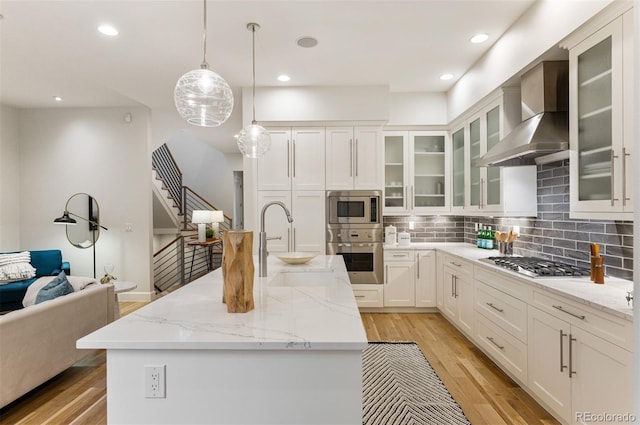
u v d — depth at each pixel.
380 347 3.29
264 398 1.17
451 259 3.79
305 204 4.30
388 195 4.57
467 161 3.92
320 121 4.21
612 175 1.83
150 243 5.02
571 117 2.18
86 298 2.88
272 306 1.53
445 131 4.51
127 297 5.00
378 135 4.30
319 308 1.50
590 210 2.00
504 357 2.62
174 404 1.17
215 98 1.88
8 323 2.18
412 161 4.52
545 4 2.36
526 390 2.44
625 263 2.18
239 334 1.19
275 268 2.50
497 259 3.02
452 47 3.19
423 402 2.34
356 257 4.31
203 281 2.12
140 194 5.00
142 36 2.92
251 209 4.29
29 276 4.20
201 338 1.16
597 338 1.69
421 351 3.20
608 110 1.90
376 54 3.33
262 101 4.18
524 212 3.11
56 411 2.31
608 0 1.82
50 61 3.39
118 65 3.52
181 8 2.52
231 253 1.44
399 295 4.33
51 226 5.02
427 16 2.67
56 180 5.01
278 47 3.16
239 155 9.48
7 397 2.17
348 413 1.17
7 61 3.41
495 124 3.27
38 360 2.39
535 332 2.20
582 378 1.80
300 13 2.61
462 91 3.89
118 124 5.00
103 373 2.86
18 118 5.00
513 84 3.01
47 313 2.47
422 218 4.88
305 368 1.17
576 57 2.13
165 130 6.02
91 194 5.02
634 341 0.61
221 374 1.17
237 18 2.67
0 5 2.45
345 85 4.15
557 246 2.84
